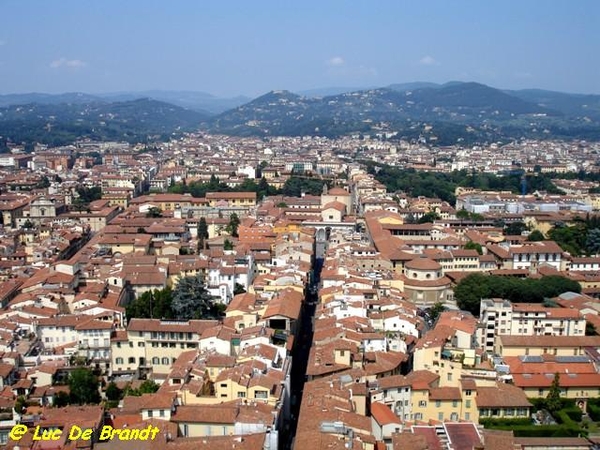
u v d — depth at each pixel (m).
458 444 144.12
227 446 145.38
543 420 183.12
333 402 165.38
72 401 190.12
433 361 192.88
